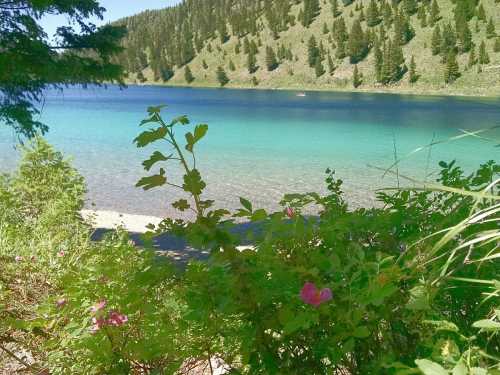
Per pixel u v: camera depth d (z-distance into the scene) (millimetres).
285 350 1790
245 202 1891
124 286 2178
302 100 135625
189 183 1772
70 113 78938
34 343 3020
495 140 1782
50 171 9516
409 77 186250
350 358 1863
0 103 11781
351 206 15266
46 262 4359
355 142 42844
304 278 1823
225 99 143500
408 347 1627
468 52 184250
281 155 33344
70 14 12617
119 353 2184
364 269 1687
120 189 21234
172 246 9086
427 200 2383
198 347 2088
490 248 1801
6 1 11547
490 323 1149
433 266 1713
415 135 50125
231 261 1797
